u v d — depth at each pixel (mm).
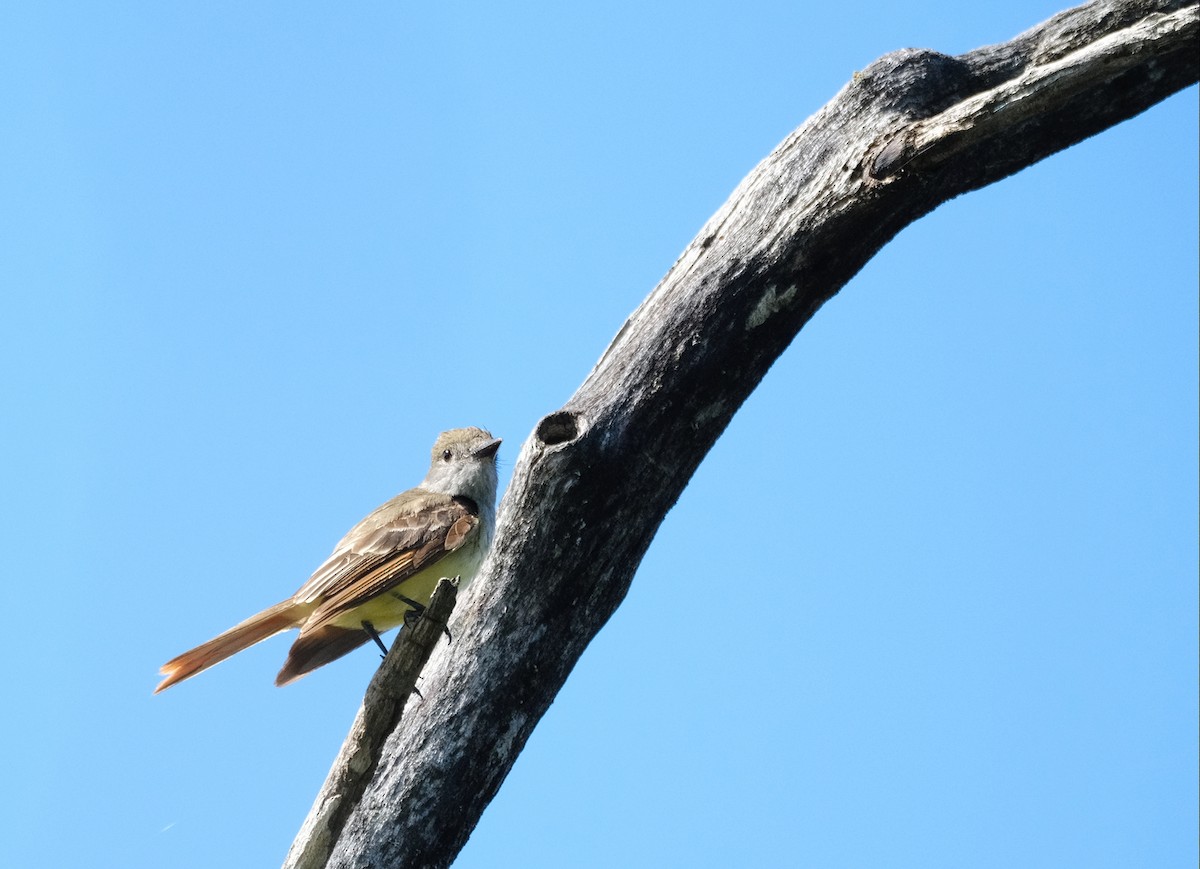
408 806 8297
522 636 8523
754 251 8914
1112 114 8734
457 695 8469
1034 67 9148
